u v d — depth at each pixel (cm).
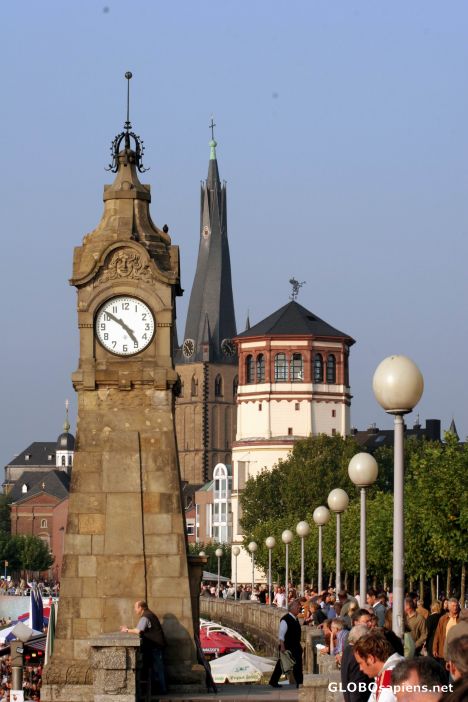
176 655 4381
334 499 5778
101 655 3744
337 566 5891
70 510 4450
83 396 4512
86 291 4547
